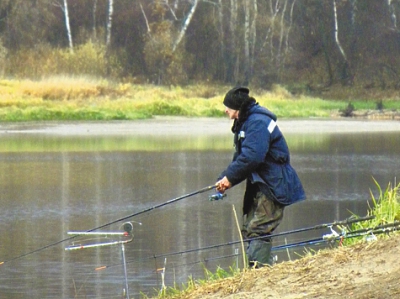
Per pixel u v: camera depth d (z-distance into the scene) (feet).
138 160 189.16
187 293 53.01
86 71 412.36
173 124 310.45
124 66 448.65
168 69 446.19
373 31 520.83
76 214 115.65
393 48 517.14
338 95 479.82
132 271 79.05
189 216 113.39
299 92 467.52
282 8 508.53
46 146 222.69
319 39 513.04
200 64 466.29
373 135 280.31
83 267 81.25
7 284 74.74
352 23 522.06
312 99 440.86
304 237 95.35
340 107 417.90
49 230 103.35
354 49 515.50
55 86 351.87
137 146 225.76
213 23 472.03
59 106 333.21
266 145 55.47
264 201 56.44
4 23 449.48
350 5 524.93
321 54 512.63
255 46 474.49
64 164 179.83
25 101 333.01
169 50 450.71
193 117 341.62
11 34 445.37
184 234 99.14
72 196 133.18
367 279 45.91
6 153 203.00
